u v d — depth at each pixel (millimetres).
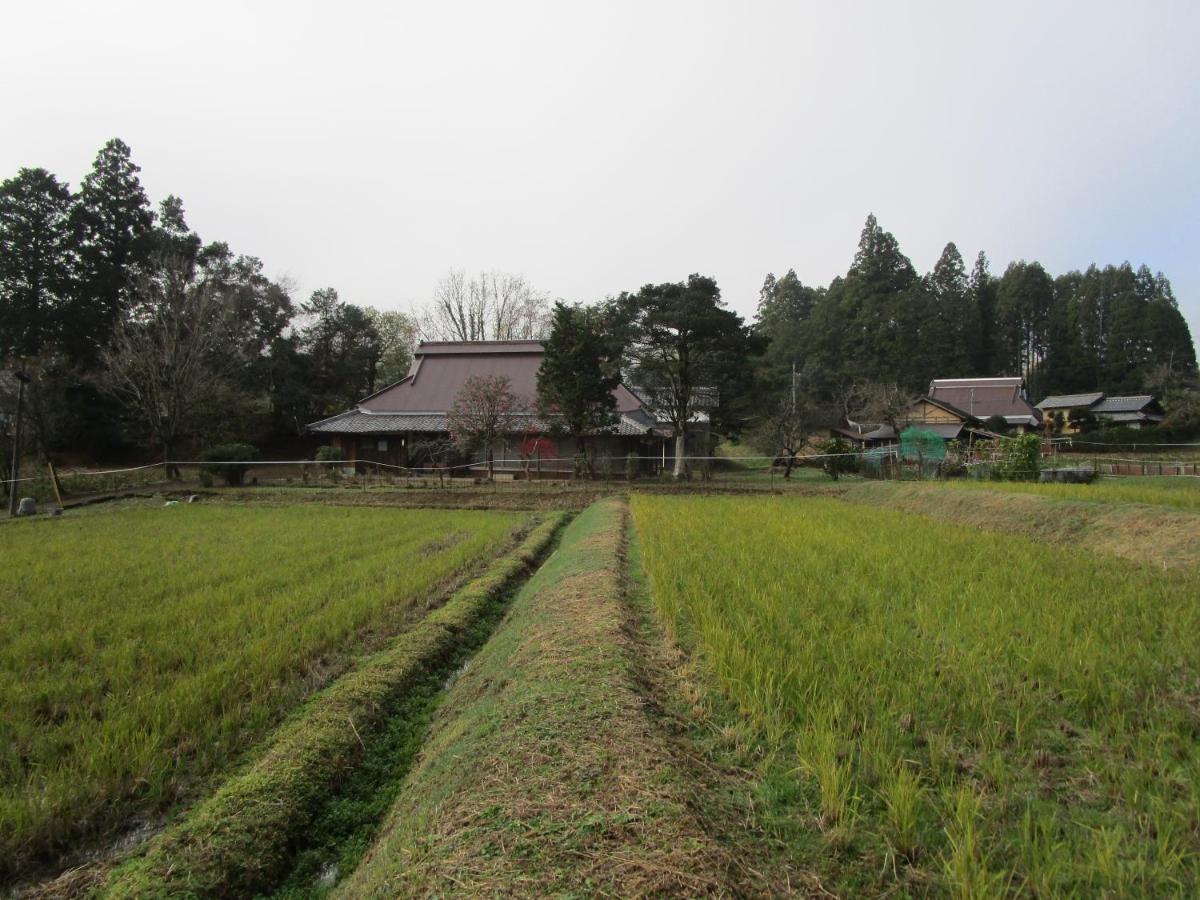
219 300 30250
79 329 28969
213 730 4004
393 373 44562
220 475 23344
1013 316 61094
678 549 8250
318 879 3061
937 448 20922
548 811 2658
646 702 3750
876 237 60375
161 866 2830
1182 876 2172
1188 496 10398
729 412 21984
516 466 25234
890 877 2266
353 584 7730
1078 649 4109
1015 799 2682
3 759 3633
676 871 2219
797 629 4785
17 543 10891
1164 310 54812
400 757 4215
